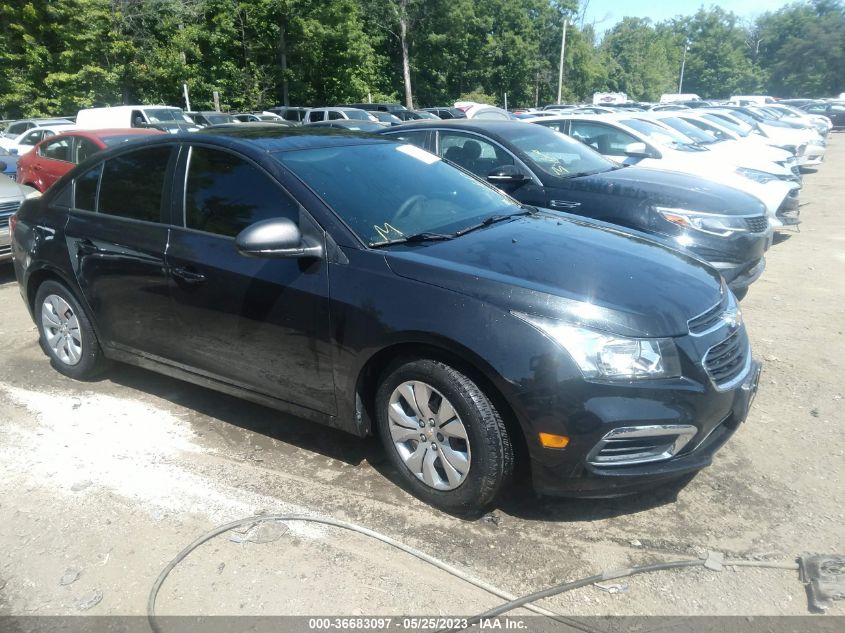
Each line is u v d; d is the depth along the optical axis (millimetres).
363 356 3049
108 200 4113
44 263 4355
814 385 4371
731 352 3041
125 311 3994
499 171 6027
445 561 2750
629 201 5637
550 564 2723
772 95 87750
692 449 2869
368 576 2668
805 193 13555
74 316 4391
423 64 45625
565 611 2477
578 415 2641
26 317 6004
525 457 2863
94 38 27000
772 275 7219
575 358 2654
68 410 4129
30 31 26719
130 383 4531
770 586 2586
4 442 3744
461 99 45875
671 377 2734
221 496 3221
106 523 3016
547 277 2912
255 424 3943
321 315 3145
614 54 75688
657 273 3117
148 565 2744
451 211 3688
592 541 2861
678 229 5496
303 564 2738
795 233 9492
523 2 50000
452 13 43562
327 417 3328
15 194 7219
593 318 2719
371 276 3037
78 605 2533
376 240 3201
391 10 41750
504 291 2803
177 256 3637
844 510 3043
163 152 3912
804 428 3809
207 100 31953
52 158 10234
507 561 2744
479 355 2715
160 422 3973
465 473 2902
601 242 3453
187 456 3592
